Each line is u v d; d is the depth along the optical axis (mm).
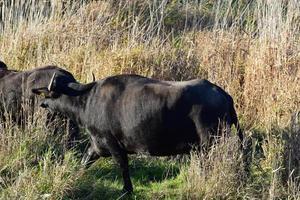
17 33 17797
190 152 10695
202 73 15812
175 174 11914
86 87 11492
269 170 11008
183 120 10477
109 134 11148
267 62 14789
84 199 10430
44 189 10109
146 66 15828
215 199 10070
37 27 17891
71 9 18625
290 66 14703
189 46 17812
